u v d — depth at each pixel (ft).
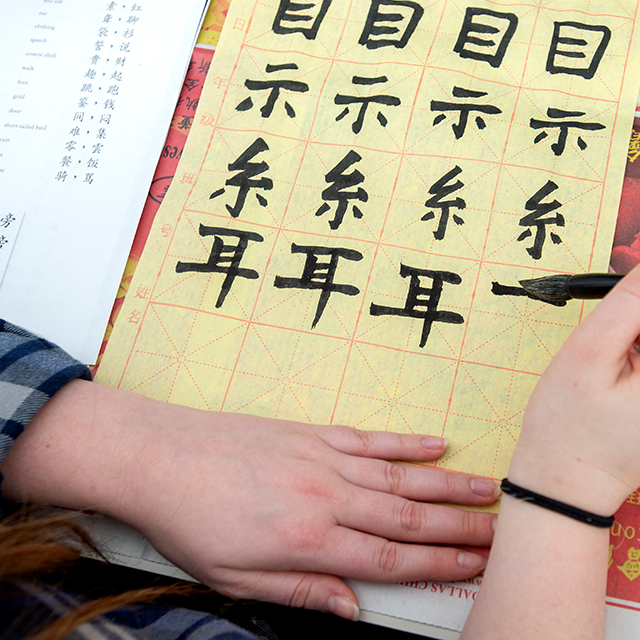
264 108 1.76
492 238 1.55
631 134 1.63
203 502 1.23
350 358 1.47
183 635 1.05
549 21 1.77
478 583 1.25
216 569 1.22
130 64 1.86
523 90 1.70
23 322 1.56
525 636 1.01
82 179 1.72
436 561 1.22
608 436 1.02
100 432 1.28
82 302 1.58
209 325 1.53
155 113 1.79
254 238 1.61
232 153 1.71
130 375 1.49
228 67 1.82
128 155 1.74
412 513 1.26
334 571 1.23
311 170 1.67
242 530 1.21
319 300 1.53
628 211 1.56
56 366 1.26
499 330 1.46
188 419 1.34
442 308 1.49
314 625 1.43
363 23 1.84
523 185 1.59
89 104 1.82
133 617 1.06
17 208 1.69
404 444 1.35
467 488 1.29
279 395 1.45
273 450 1.31
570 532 1.04
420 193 1.62
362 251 1.57
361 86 1.76
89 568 1.32
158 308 1.55
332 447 1.35
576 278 1.22
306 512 1.23
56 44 1.91
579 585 1.02
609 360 1.02
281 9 1.89
